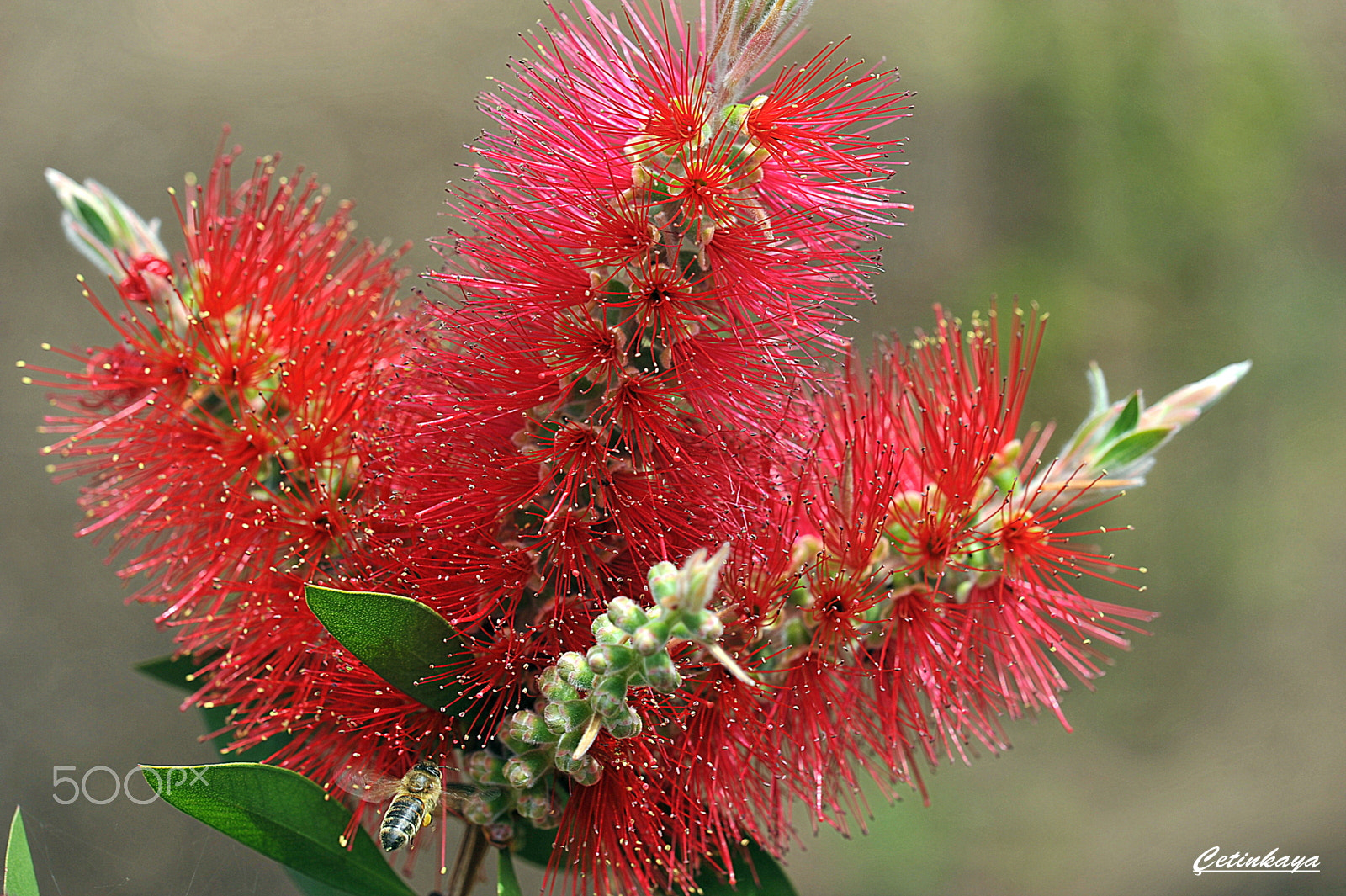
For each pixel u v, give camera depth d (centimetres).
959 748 54
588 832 54
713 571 50
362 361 55
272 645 55
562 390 53
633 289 53
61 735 125
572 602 53
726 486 53
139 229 57
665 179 53
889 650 55
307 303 55
